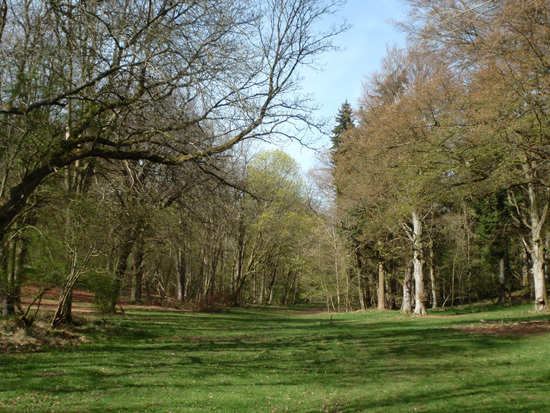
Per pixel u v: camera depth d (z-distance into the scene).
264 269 43.84
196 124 10.87
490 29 13.28
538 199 23.12
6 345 11.11
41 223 12.84
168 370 9.84
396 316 27.47
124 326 16.73
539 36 12.05
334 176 29.64
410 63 24.91
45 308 18.17
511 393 8.14
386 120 21.52
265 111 10.70
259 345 14.72
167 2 9.63
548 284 30.36
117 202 14.70
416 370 10.70
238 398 7.83
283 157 36.97
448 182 13.88
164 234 19.78
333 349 14.03
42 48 9.25
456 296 42.28
